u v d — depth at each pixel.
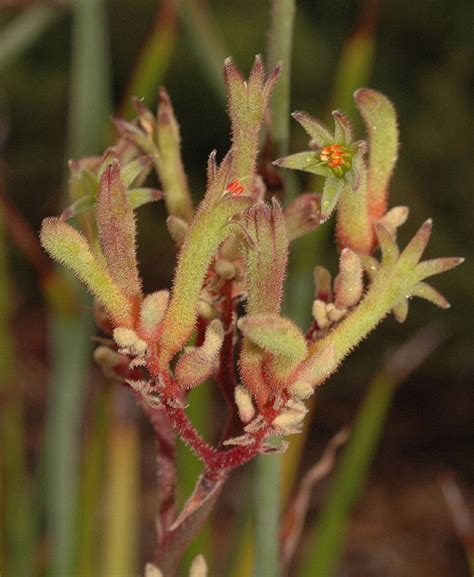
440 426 1.41
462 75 1.55
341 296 0.34
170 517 0.36
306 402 0.55
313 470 0.43
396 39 1.66
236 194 0.32
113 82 1.67
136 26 1.63
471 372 1.38
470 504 1.28
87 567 0.58
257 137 0.33
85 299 0.60
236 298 0.34
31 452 1.30
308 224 0.35
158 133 0.37
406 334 1.33
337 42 1.64
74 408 0.61
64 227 0.32
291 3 0.39
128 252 0.32
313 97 1.54
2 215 0.57
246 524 0.51
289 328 0.31
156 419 0.36
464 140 1.46
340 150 0.33
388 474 1.35
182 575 0.49
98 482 0.58
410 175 1.45
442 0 1.62
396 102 1.58
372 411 0.54
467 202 1.41
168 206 0.37
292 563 1.18
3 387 0.60
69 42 1.67
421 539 1.23
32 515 0.67
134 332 0.32
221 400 1.36
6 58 0.65
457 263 0.33
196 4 0.59
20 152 1.64
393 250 0.33
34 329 1.58
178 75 1.54
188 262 0.32
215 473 0.34
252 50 1.50
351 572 1.17
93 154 0.62
